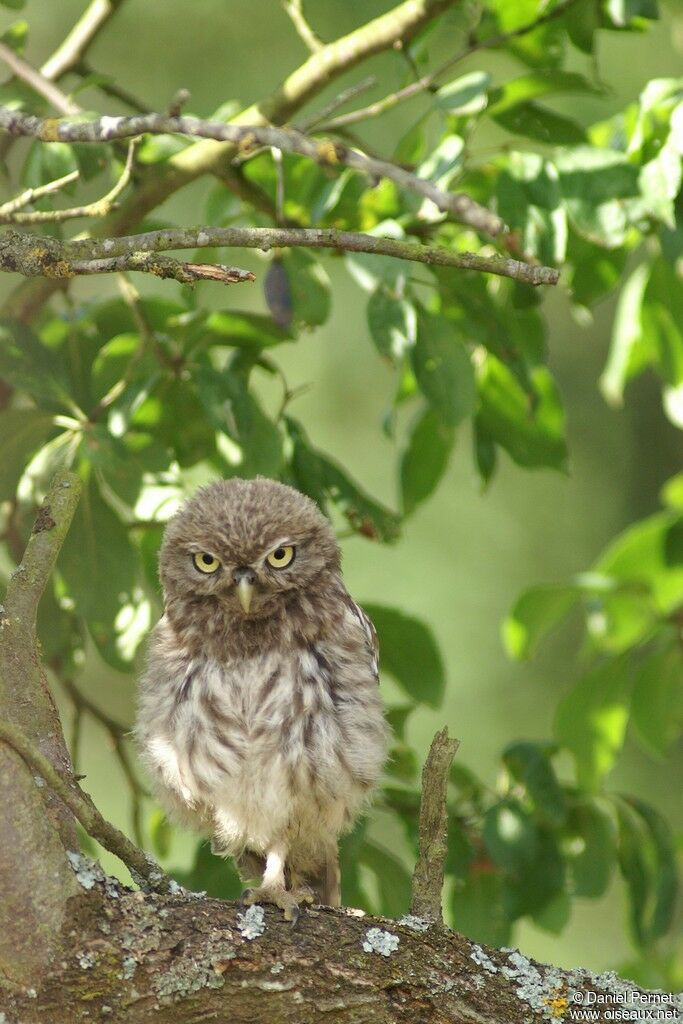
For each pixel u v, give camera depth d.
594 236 9.28
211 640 9.02
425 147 10.67
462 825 10.30
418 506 11.09
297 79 10.31
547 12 9.74
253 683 8.90
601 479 18.19
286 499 9.39
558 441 10.88
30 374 9.30
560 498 18.09
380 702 9.17
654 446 18.31
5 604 6.84
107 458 9.20
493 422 10.87
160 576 9.45
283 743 8.77
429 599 17.56
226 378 9.59
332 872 9.27
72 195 9.39
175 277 6.82
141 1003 6.08
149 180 10.43
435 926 6.70
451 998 6.48
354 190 10.00
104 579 9.70
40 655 6.84
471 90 8.95
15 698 6.57
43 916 5.96
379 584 17.66
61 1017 6.01
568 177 9.35
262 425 9.83
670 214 9.27
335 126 9.98
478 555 17.81
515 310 10.59
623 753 17.38
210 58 16.41
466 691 17.36
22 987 5.96
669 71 16.30
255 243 7.23
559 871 9.99
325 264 16.66
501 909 10.12
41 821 6.03
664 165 9.24
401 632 10.30
